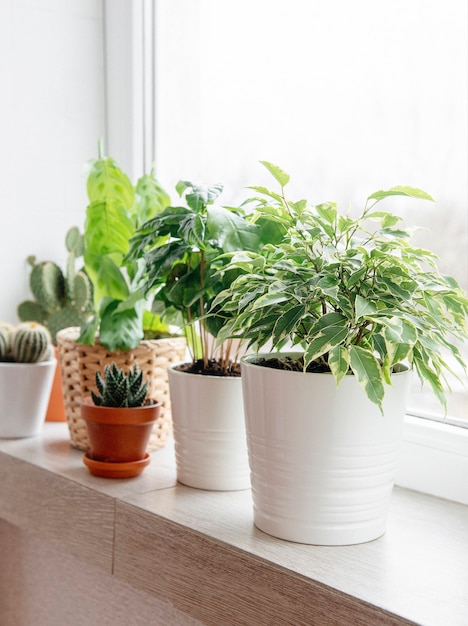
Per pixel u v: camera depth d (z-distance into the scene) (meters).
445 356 1.27
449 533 1.08
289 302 0.99
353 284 0.96
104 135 1.79
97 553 1.22
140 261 1.42
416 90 1.29
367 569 0.94
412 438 1.26
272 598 0.95
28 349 1.50
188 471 1.24
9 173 1.68
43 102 1.71
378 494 1.01
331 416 0.96
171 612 1.26
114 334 1.36
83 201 1.78
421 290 0.97
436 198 1.26
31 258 1.71
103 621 1.39
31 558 1.56
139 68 1.71
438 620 0.82
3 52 1.65
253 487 1.06
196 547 1.05
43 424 1.61
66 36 1.72
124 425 1.27
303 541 1.01
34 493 1.35
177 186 1.24
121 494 1.20
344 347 0.92
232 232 1.12
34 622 1.56
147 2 1.70
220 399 1.18
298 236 1.04
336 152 1.41
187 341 1.36
